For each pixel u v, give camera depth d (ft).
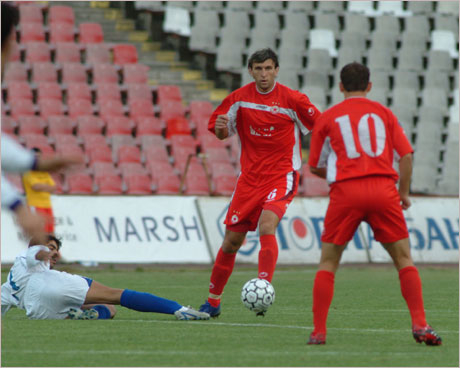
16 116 223.92
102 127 226.58
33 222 32.96
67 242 167.12
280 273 164.45
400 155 63.31
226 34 264.52
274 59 85.30
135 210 175.11
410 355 57.16
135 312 91.09
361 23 278.46
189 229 178.40
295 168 87.20
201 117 241.76
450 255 196.24
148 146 224.94
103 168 213.87
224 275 84.23
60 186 203.41
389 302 105.91
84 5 271.28
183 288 126.52
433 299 111.75
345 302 105.91
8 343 63.21
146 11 272.31
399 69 270.05
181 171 221.05
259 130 85.81
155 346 61.52
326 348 60.59
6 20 39.83
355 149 62.23
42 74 236.02
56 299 80.43
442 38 283.18
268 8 273.33
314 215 188.75
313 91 256.73
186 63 265.75
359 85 64.08
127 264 180.34
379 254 191.01
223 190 216.74
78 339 65.62
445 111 265.13
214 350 59.36
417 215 195.62
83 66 241.14
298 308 97.04
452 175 254.88
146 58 264.11
